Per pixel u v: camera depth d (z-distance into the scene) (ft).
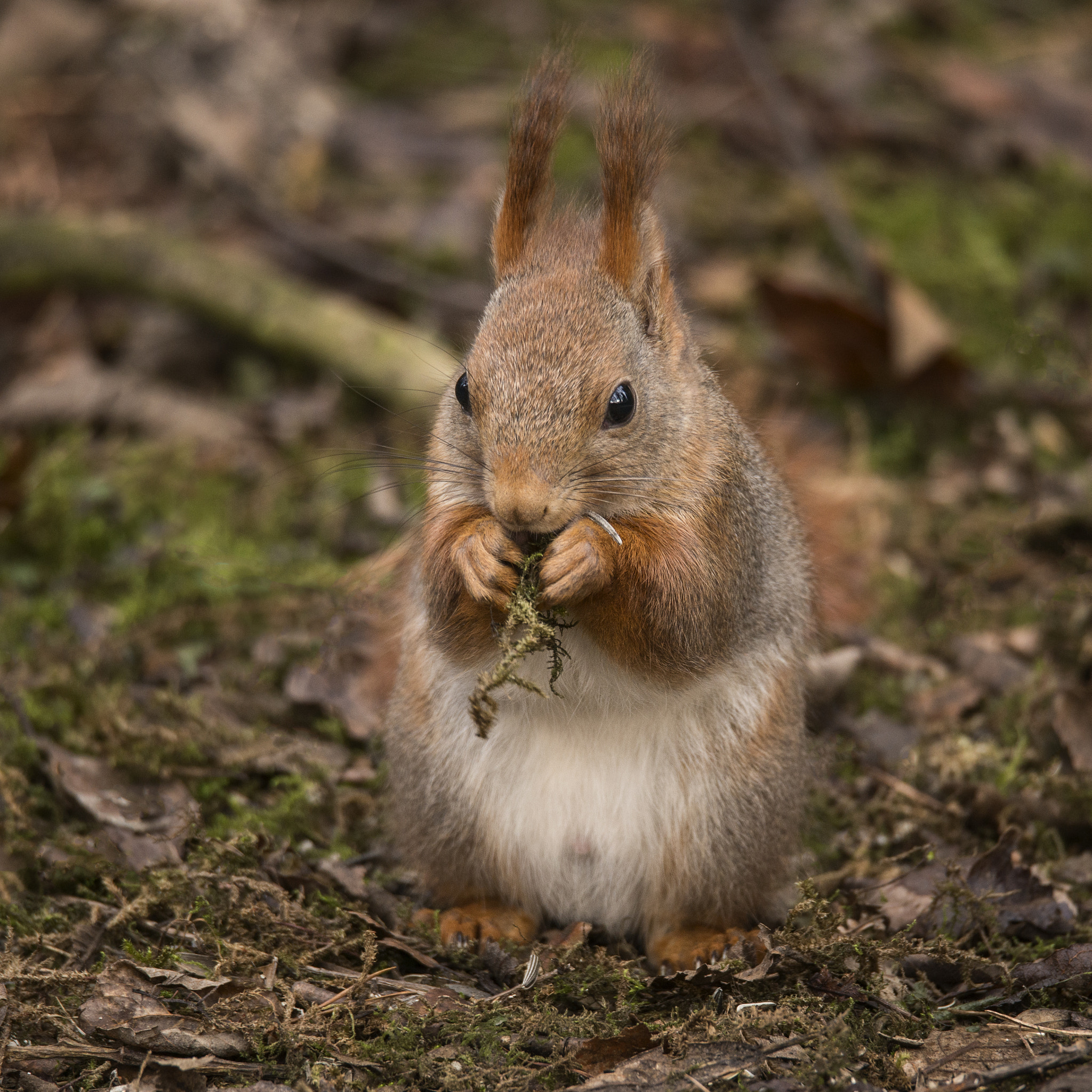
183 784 30.60
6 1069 21.93
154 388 43.98
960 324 45.93
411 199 50.52
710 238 48.96
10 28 53.98
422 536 26.48
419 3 60.49
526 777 26.43
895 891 27.27
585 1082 21.58
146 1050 22.22
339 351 43.29
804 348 43.65
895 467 42.14
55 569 38.40
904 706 34.14
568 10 60.44
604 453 24.16
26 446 38.29
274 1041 22.44
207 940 24.81
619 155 25.43
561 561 23.35
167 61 53.52
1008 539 37.93
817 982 23.67
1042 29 60.90
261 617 35.99
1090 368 43.45
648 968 26.55
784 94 53.21
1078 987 23.67
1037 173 51.72
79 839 28.48
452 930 26.18
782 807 26.66
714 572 25.02
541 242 27.09
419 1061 21.85
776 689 26.99
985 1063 21.63
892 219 49.21
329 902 26.32
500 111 54.44
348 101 54.70
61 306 46.65
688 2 60.90
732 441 26.81
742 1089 21.02
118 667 34.55
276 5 57.00
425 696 26.84
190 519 39.91
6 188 49.83
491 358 24.32
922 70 56.29
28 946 25.27
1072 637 34.86
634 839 26.32
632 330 25.25
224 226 48.83
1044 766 31.81
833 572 35.63
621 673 24.88
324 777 31.14
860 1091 21.11
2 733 31.37
